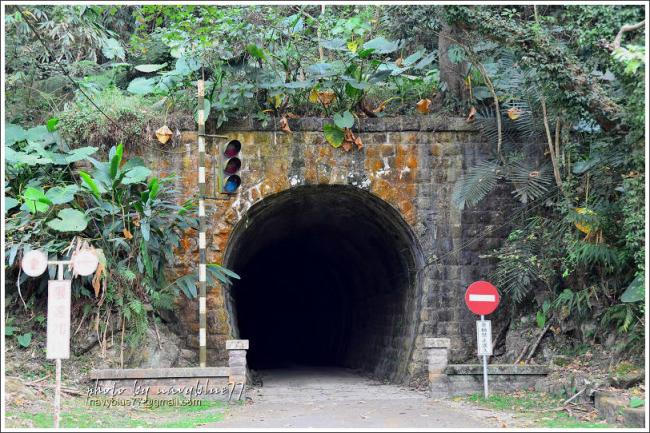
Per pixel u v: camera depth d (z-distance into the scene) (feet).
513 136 50.26
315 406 39.88
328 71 49.49
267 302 95.86
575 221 42.78
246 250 61.11
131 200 47.26
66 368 43.16
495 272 49.14
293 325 95.81
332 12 59.26
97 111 49.24
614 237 43.06
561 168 47.29
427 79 55.21
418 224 50.52
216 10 48.11
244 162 49.83
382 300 64.75
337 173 50.31
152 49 63.87
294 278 91.04
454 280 50.26
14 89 54.60
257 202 49.73
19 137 47.67
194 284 46.75
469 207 50.80
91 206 46.60
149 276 46.06
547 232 46.55
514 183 48.62
